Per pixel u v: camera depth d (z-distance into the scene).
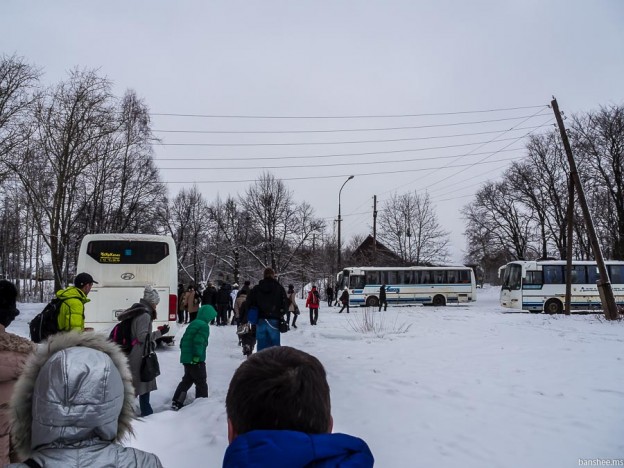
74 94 25.95
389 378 8.96
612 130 41.25
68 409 1.97
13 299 4.44
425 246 64.06
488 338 15.21
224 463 1.59
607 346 12.98
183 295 24.16
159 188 35.16
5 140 24.59
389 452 5.25
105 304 14.55
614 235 44.12
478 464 4.90
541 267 34.38
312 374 1.75
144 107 32.94
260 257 56.25
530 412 6.64
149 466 2.14
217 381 10.05
